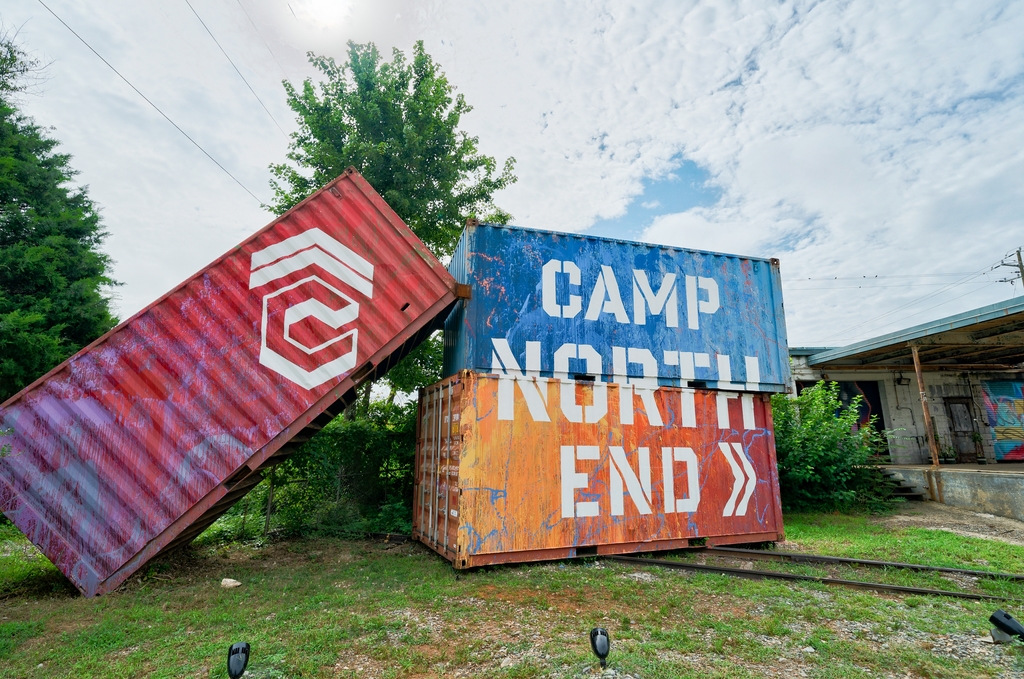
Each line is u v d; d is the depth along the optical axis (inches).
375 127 522.6
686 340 340.5
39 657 163.3
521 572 264.4
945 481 491.8
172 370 249.8
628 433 309.7
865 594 231.3
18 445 232.7
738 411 343.0
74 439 236.5
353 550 327.3
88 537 232.1
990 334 544.1
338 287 277.4
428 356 505.0
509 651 163.5
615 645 167.8
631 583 243.1
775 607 210.2
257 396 256.2
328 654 158.4
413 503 390.0
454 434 292.4
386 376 499.2
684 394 328.8
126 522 235.3
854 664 157.5
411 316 284.8
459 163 552.7
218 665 149.3
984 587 241.8
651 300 337.1
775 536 334.3
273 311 265.7
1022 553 302.5
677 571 271.9
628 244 339.3
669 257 348.2
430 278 291.7
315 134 510.9
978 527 393.7
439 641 172.6
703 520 318.0
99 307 561.6
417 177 514.0
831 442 494.6
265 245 271.1
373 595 226.1
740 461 336.2
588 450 298.5
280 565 289.6
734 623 190.9
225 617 197.5
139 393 244.8
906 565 272.4
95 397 241.0
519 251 313.1
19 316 432.5
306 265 275.0
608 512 296.5
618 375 319.3
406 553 317.4
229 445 249.0
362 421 447.2
